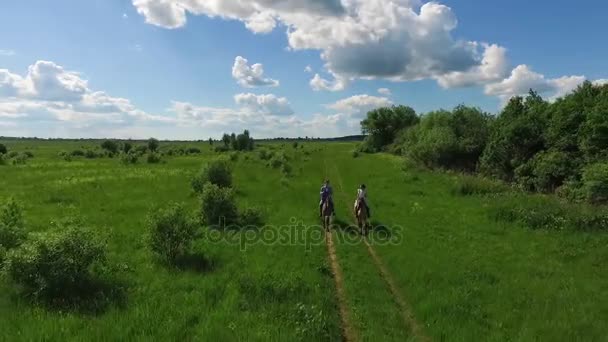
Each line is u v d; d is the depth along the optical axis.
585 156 32.94
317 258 17.19
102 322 10.16
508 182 39.25
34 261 11.84
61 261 11.95
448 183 37.28
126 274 14.07
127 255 16.42
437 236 20.77
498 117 49.09
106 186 37.09
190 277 14.05
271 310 11.50
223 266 15.42
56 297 11.83
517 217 23.98
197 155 89.44
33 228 20.23
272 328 10.26
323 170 58.16
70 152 91.50
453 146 50.19
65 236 12.63
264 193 33.84
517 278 14.95
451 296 13.20
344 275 15.34
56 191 33.06
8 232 15.55
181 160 71.31
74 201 29.20
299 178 46.38
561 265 16.56
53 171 49.97
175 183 39.53
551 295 13.42
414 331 11.33
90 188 35.50
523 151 39.44
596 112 32.31
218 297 12.41
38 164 60.62
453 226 22.86
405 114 111.94
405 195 33.44
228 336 9.75
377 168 56.69
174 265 15.34
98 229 20.64
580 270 16.00
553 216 22.92
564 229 21.66
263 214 24.70
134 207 27.19
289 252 17.70
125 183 39.22
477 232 21.62
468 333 10.77
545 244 19.42
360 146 114.81
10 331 9.52
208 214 22.84
